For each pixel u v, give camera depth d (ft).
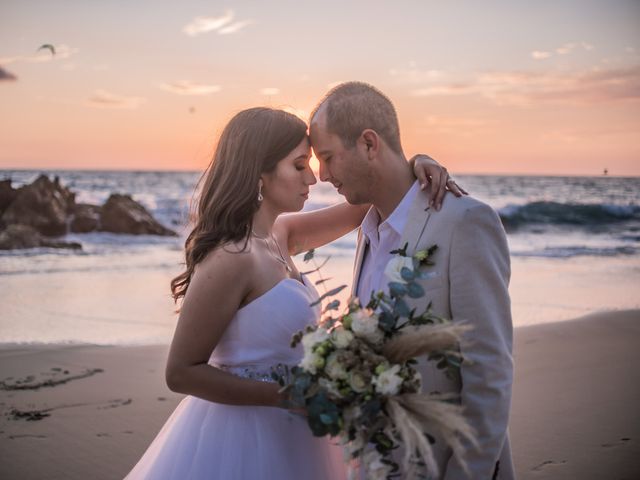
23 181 138.41
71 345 24.00
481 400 7.35
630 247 60.13
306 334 6.99
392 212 8.27
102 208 67.21
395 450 7.66
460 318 7.44
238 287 7.86
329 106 8.10
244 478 7.86
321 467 8.34
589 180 142.61
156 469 8.21
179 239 64.08
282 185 8.40
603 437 15.39
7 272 43.19
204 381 7.70
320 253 49.57
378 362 6.70
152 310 30.91
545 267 46.60
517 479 13.35
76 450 14.94
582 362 21.72
